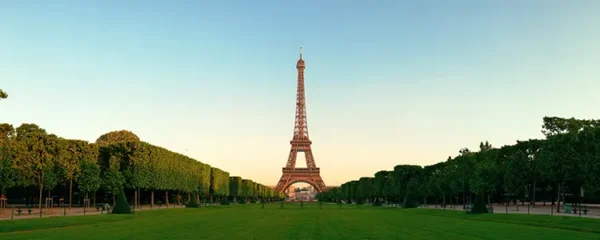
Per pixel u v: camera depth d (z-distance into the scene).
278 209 163.88
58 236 58.03
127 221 87.88
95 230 67.38
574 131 122.69
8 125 115.25
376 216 112.75
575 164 110.75
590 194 157.00
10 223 74.75
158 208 154.88
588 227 70.12
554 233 63.22
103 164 151.50
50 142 125.81
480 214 109.38
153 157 156.00
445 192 172.88
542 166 123.06
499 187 158.50
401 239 56.94
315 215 117.69
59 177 132.12
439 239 56.69
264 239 56.50
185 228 72.00
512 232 65.25
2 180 99.44
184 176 183.62
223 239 56.44
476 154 157.38
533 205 162.12
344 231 68.12
